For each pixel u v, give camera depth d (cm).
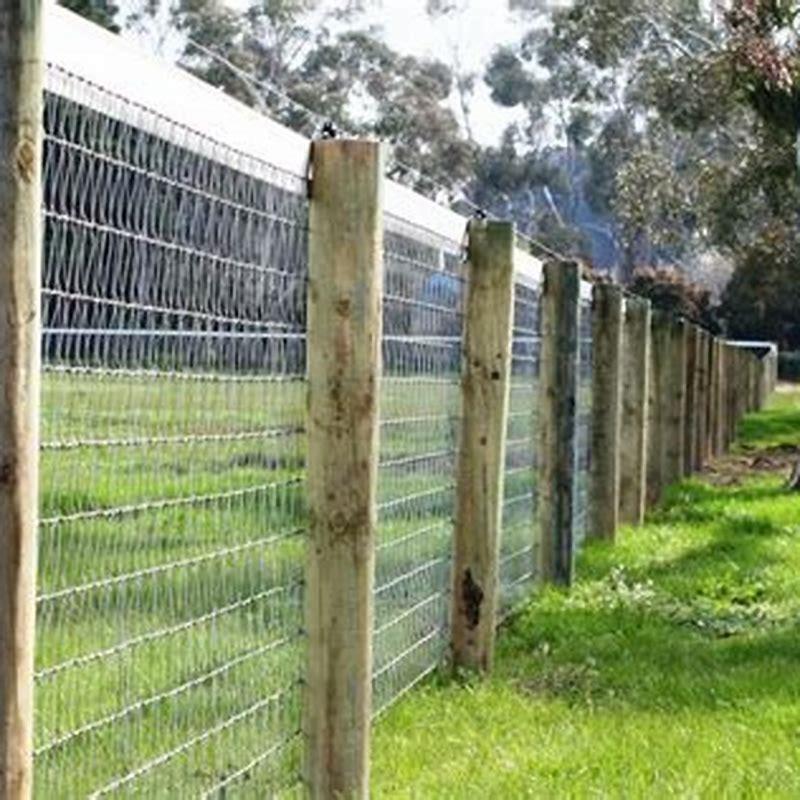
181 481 469
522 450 1032
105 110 408
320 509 578
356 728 584
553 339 1082
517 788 612
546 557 1093
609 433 1340
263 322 527
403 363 721
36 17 354
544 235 6862
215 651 504
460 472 825
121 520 438
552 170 6956
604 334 1332
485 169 6925
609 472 1345
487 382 823
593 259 6869
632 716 741
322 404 575
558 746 677
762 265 4600
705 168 4191
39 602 406
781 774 636
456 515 827
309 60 5688
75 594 421
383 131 5862
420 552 775
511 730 709
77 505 414
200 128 464
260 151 514
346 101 5662
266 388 534
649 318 1555
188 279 459
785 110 2570
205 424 480
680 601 1078
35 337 357
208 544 492
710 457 2545
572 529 1102
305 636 583
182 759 480
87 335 403
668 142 4991
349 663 582
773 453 2864
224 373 492
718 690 791
